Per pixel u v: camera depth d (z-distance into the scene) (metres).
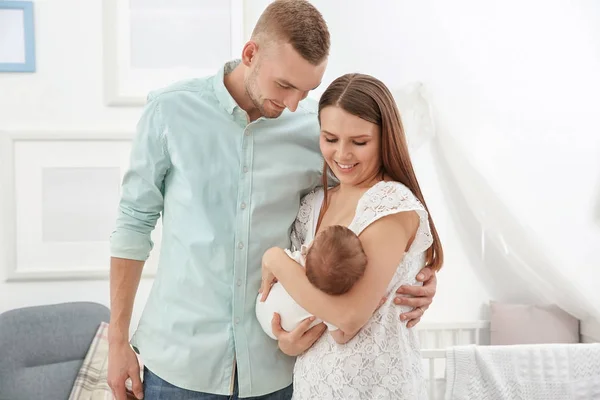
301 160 1.48
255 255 1.43
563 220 2.74
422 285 1.45
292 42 1.27
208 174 1.42
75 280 2.54
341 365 1.30
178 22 2.55
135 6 2.53
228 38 2.57
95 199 2.54
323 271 1.23
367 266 1.25
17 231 2.50
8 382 2.31
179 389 1.41
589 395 2.30
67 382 2.38
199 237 1.41
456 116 2.64
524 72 2.69
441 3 2.65
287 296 1.34
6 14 2.49
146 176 1.45
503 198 2.57
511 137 2.69
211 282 1.41
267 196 1.44
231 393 1.42
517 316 2.71
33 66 2.50
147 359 1.45
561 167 2.73
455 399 2.23
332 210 1.44
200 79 1.47
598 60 2.74
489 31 2.67
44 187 2.51
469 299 2.82
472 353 2.25
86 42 2.53
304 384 1.36
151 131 1.43
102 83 2.54
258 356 1.42
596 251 2.77
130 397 1.50
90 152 2.53
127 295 1.47
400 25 2.65
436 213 2.76
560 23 2.72
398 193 1.29
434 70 2.65
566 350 2.31
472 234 2.79
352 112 1.30
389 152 1.35
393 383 1.31
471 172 2.58
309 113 1.52
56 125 2.52
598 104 2.74
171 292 1.43
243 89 1.43
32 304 2.52
